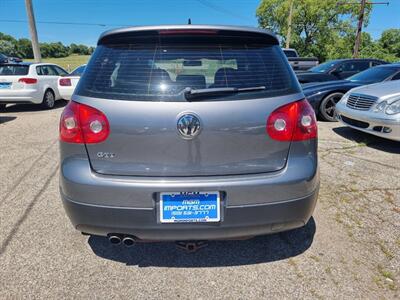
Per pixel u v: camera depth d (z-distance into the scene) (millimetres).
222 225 1771
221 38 1890
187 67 1789
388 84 4953
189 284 1934
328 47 34406
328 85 6438
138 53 1836
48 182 3426
